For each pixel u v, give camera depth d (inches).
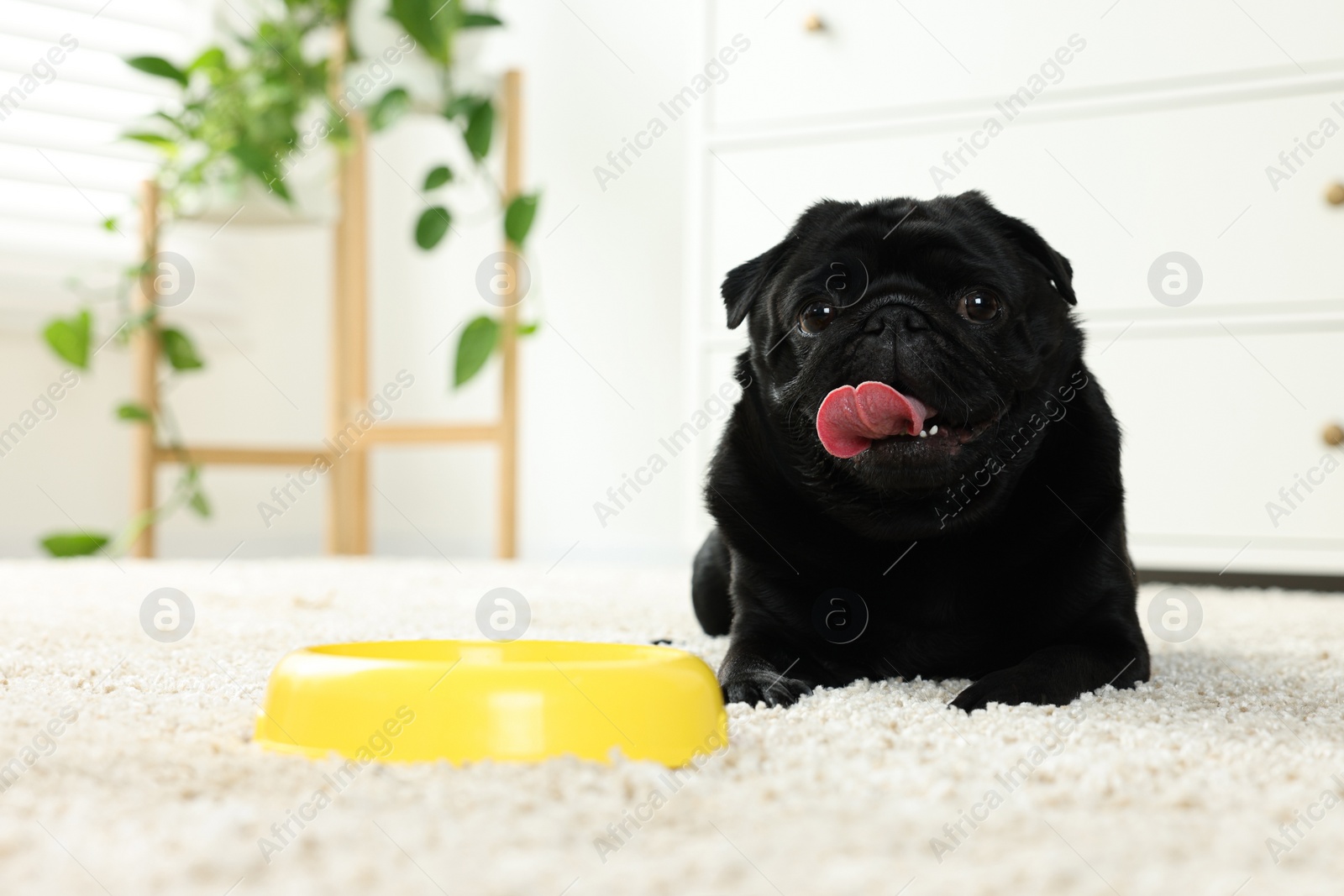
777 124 72.0
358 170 92.5
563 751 31.5
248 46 88.0
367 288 94.1
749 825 28.0
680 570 77.2
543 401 98.2
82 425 89.1
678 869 25.9
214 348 96.6
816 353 39.8
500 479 85.7
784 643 41.3
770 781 30.0
